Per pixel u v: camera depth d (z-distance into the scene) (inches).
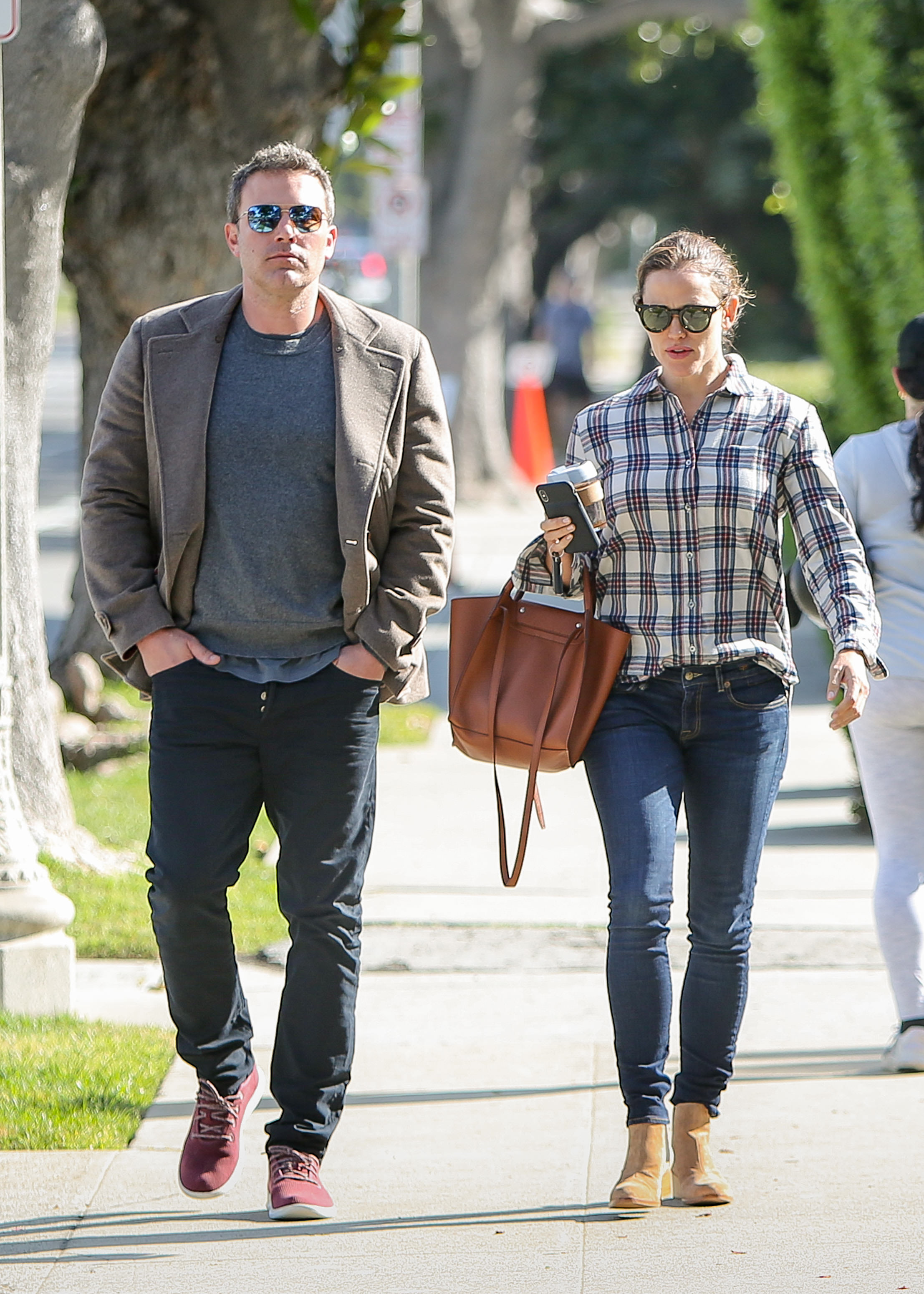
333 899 607.2
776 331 5073.8
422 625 614.5
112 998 880.3
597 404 634.8
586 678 617.0
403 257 2038.6
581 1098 748.6
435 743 1555.1
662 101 4584.2
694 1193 625.9
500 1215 624.7
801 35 1555.1
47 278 983.0
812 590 622.2
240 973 907.4
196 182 1437.0
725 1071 629.0
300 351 602.5
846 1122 711.7
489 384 3292.3
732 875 616.7
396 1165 674.8
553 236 5098.4
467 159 3208.7
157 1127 711.1
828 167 1537.9
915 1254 587.8
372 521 606.5
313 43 1417.3
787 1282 566.6
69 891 1012.5
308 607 599.5
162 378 598.2
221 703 596.4
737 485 607.5
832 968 931.3
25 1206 634.8
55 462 4052.7
